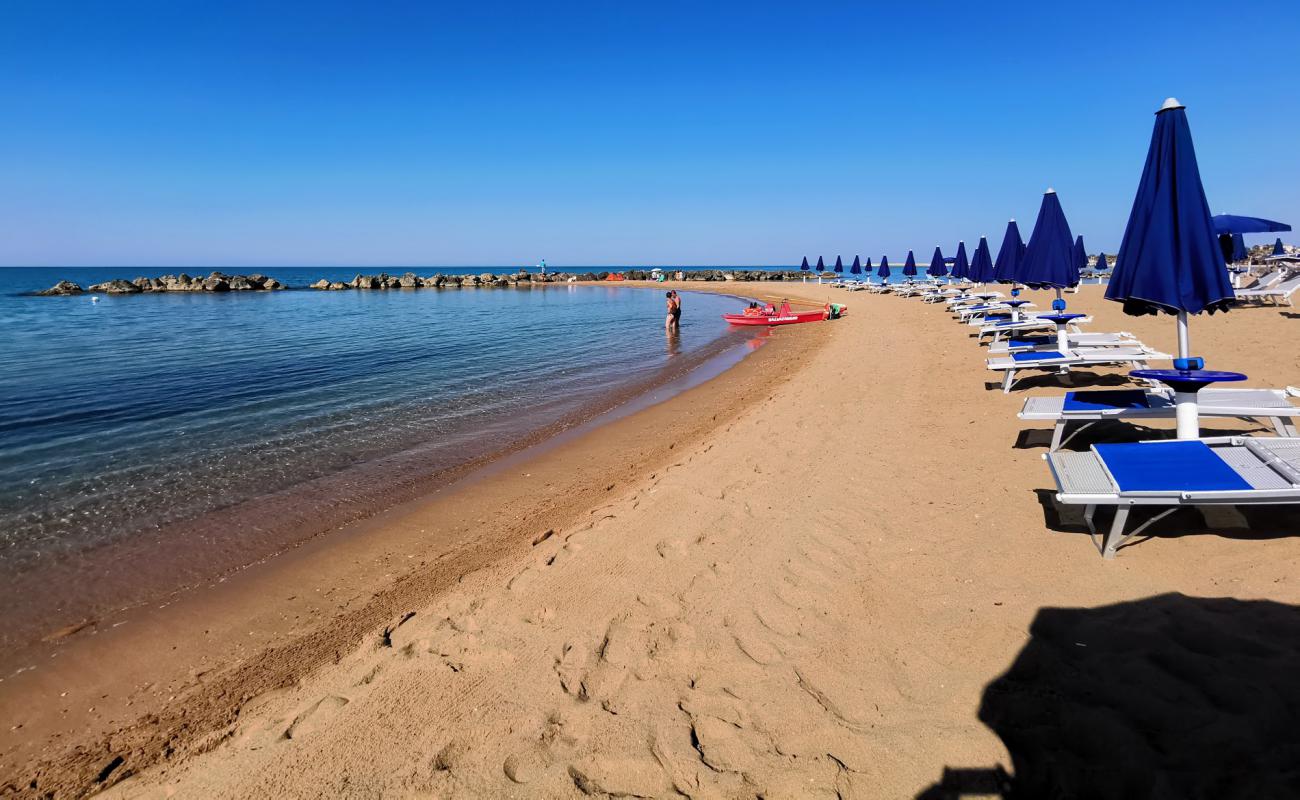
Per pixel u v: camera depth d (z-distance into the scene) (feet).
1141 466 11.86
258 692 11.21
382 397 38.52
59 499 21.77
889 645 9.92
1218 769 6.88
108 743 10.34
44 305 134.62
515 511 19.74
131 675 12.35
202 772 9.02
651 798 7.54
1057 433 16.79
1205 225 14.93
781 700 8.97
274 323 90.58
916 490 16.02
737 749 8.15
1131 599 10.29
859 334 58.18
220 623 14.07
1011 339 39.19
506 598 12.84
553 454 26.22
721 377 44.19
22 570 16.85
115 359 53.98
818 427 23.45
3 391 39.88
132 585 15.98
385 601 14.30
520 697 9.64
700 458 21.43
